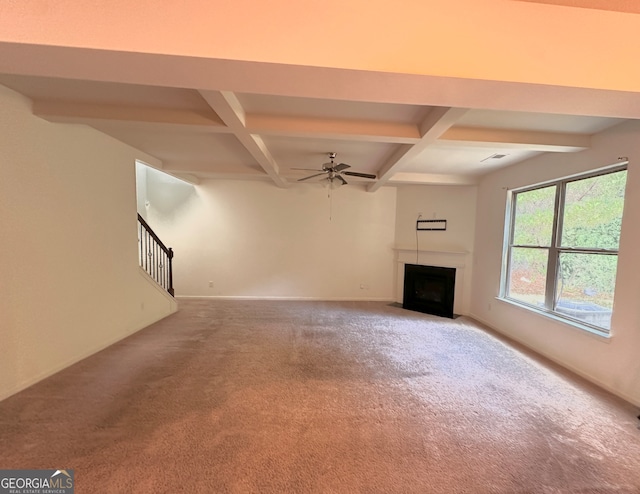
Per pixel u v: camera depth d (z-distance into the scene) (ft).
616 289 8.65
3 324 7.55
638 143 8.18
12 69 4.47
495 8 4.40
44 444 5.99
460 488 5.24
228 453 5.90
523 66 4.49
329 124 8.59
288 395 8.11
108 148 11.23
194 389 8.29
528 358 10.99
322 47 4.22
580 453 6.12
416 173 15.96
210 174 16.21
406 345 12.10
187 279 20.17
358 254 20.47
